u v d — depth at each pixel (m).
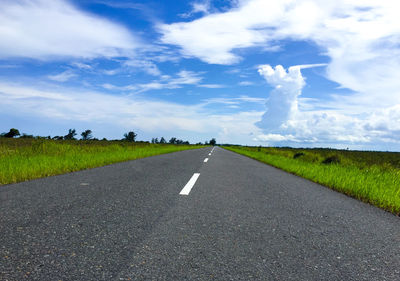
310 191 5.61
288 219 3.38
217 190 5.15
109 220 3.07
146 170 8.04
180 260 2.11
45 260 2.03
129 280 1.78
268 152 26.61
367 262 2.20
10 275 1.79
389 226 3.30
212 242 2.51
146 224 2.97
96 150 14.96
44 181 5.71
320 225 3.19
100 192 4.61
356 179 6.77
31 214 3.21
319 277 1.92
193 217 3.30
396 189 6.05
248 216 3.44
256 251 2.33
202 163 11.29
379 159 19.52
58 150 12.20
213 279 1.83
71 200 3.98
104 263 2.02
